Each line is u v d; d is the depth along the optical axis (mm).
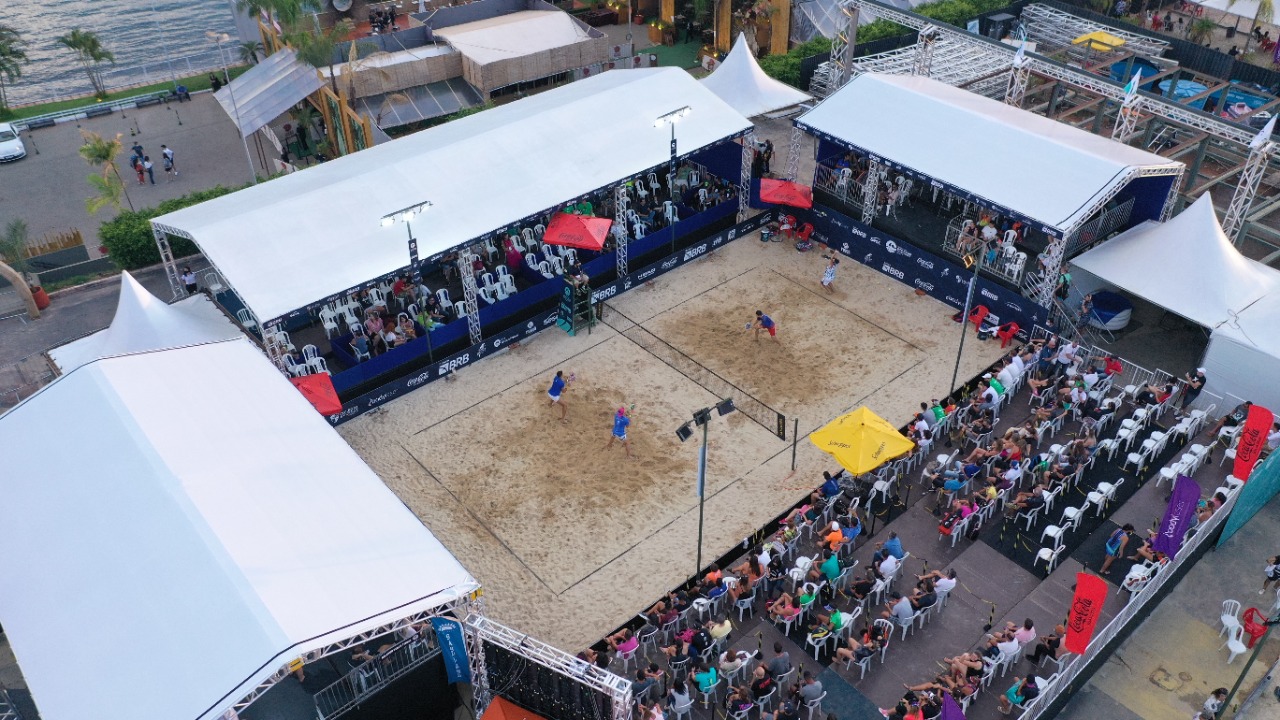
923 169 32344
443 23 53281
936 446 27266
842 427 24234
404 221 27719
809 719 20016
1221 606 23266
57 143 48031
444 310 31734
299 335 31516
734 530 24984
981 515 24391
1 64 54750
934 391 29328
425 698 20234
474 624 18797
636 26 60000
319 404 26562
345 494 20688
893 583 23234
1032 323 30609
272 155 46656
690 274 35031
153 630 16953
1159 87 49031
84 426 21281
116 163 45875
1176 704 21141
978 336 31547
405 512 20703
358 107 45781
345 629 16953
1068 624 19734
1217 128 32844
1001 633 21062
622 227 33094
